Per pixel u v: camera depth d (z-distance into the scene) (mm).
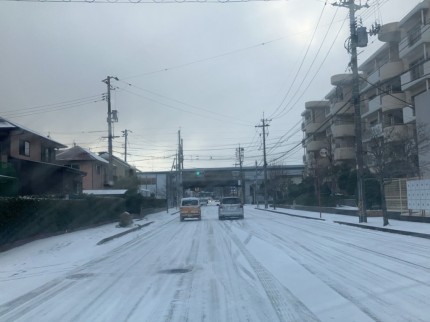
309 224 30219
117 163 70500
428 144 30906
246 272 12125
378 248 16297
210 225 31906
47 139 39094
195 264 13828
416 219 26531
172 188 93875
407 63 42312
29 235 20641
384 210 24844
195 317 7926
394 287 9781
